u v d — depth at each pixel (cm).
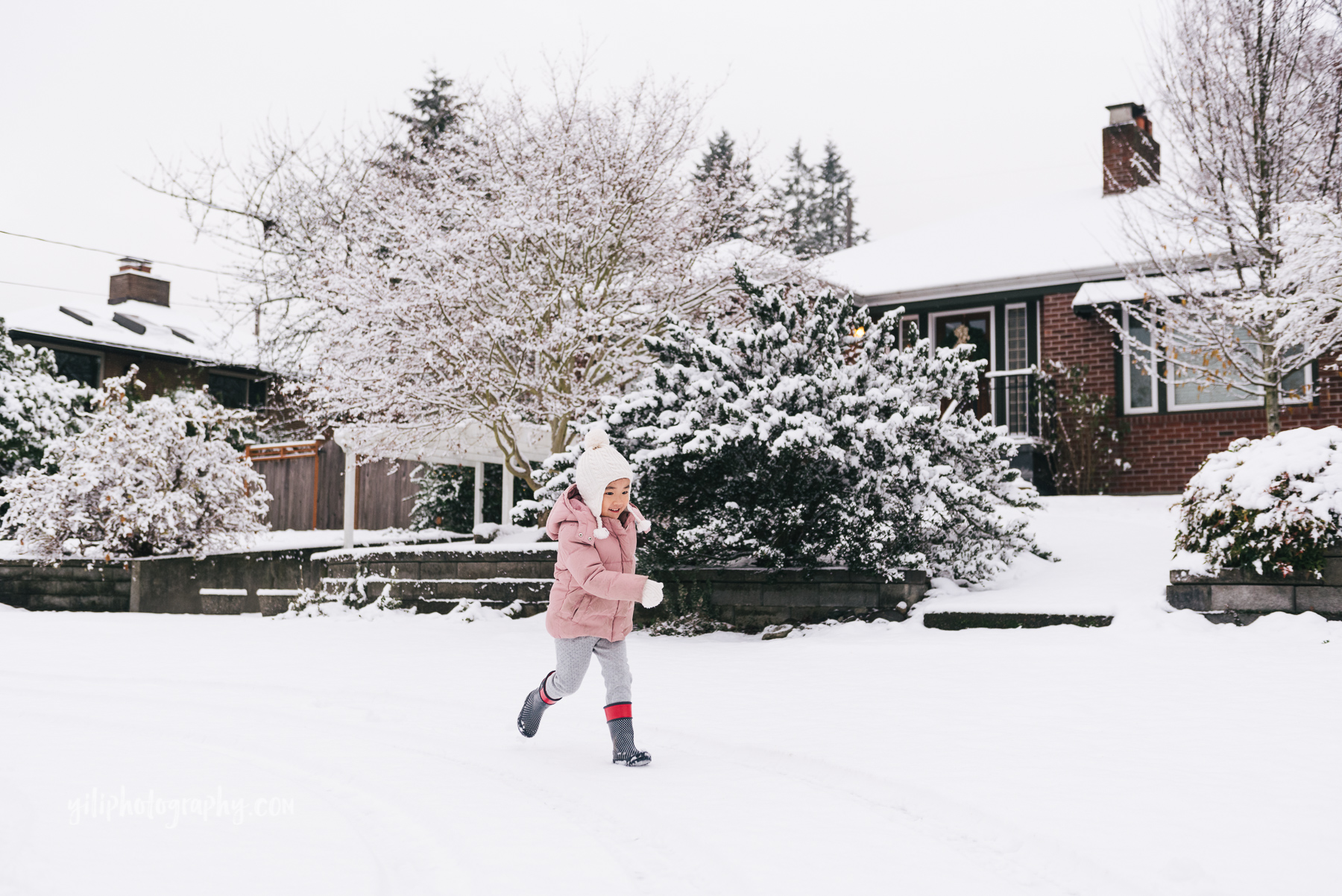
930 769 464
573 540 512
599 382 1469
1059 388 1883
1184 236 1619
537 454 1648
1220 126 1441
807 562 1035
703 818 416
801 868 354
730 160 1636
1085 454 1808
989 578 1035
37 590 1527
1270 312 1275
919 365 1118
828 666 776
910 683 693
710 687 700
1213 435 1753
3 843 384
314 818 426
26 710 689
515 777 499
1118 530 1228
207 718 659
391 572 1276
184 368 2858
